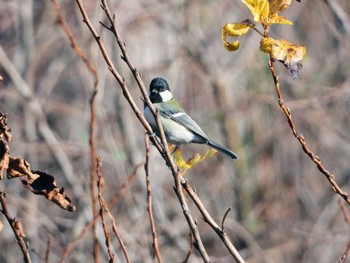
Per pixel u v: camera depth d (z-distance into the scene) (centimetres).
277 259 1574
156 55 1661
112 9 1473
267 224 1666
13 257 1402
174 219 1530
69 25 1465
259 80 1681
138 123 1570
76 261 1244
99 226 1125
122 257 1189
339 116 1712
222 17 1755
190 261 1334
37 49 1738
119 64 1448
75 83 1814
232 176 1702
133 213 1335
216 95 1691
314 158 484
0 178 454
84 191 1338
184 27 1645
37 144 1445
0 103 1568
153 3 1622
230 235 1589
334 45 1698
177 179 490
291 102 1477
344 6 1452
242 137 1745
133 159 1416
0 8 1706
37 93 1661
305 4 1734
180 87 1720
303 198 1673
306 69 1639
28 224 1262
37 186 477
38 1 1762
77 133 1728
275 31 1714
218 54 1742
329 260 1540
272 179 1720
